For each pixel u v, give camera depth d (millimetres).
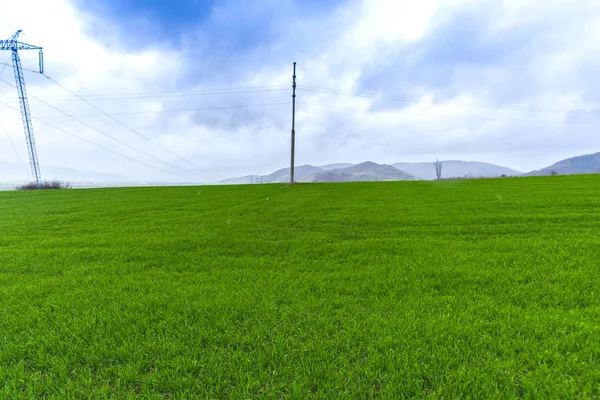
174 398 2121
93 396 2162
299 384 2162
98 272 4953
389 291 3824
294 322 3074
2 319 3281
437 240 6660
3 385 2260
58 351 2652
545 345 2514
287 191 22500
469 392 2074
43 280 4539
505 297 3543
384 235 7426
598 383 2078
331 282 4254
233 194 20906
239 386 2180
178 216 11234
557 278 4062
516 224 8023
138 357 2547
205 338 2801
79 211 12930
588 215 8664
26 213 12469
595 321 2893
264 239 7215
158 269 5102
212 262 5406
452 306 3363
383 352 2555
